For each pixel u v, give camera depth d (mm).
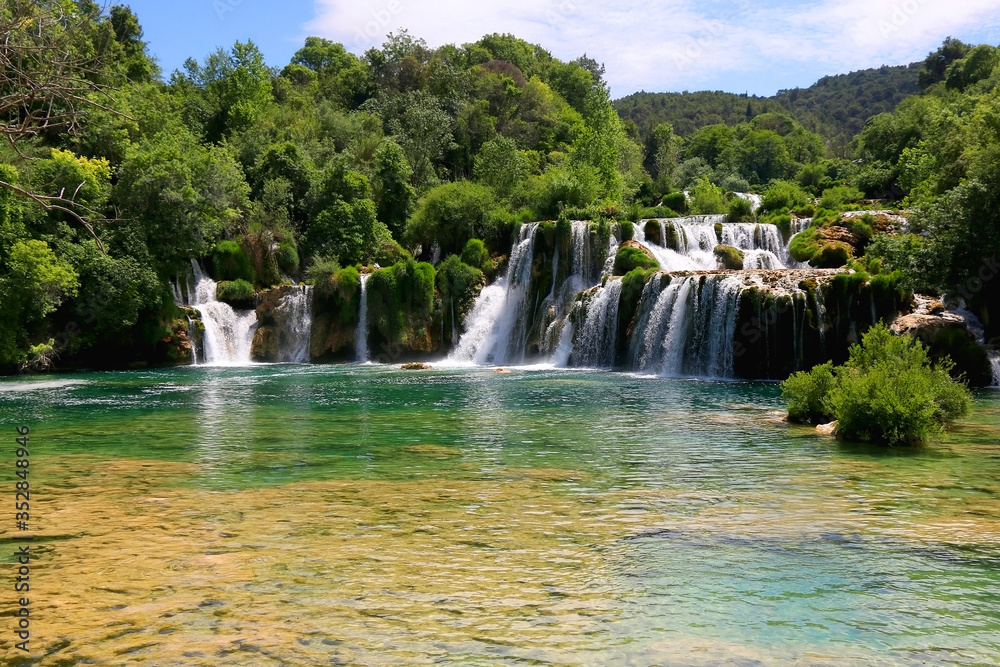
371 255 54312
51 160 42375
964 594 7625
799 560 8664
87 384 33344
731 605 7297
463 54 115250
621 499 11617
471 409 23938
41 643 6277
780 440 17516
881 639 6562
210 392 29703
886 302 32750
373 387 31453
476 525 10047
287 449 16469
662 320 38344
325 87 99750
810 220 46406
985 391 28516
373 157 70062
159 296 44375
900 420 16859
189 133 60938
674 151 113750
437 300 48562
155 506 11078
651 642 6449
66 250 40812
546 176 69812
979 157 33875
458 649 6266
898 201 57406
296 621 6793
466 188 56000
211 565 8320
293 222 56656
